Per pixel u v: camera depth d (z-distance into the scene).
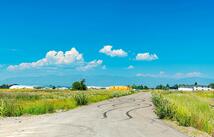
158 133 19.33
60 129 20.38
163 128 21.84
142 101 63.00
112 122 25.00
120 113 34.25
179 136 18.38
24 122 24.81
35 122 24.72
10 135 17.84
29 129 20.41
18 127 21.52
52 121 25.42
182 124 23.92
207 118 25.45
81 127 21.48
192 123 23.78
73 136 17.47
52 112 35.84
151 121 26.45
